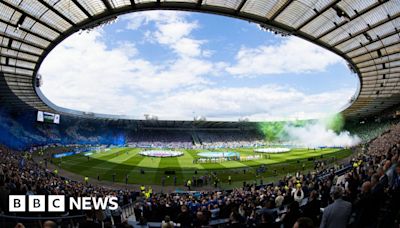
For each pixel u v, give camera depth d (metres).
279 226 7.40
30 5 24.72
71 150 74.25
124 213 20.88
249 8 25.45
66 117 98.50
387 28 29.81
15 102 66.75
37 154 63.66
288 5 24.73
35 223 10.14
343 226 5.44
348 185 10.67
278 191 17.80
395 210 6.81
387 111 89.44
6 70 40.03
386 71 45.69
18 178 16.66
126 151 79.19
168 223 7.41
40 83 52.03
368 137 91.38
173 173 44.69
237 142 113.56
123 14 26.22
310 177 27.23
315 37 31.81
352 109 83.19
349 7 25.41
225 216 12.20
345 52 36.97
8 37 30.52
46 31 29.64
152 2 24.39
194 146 101.81
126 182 38.38
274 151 81.62
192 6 24.97
